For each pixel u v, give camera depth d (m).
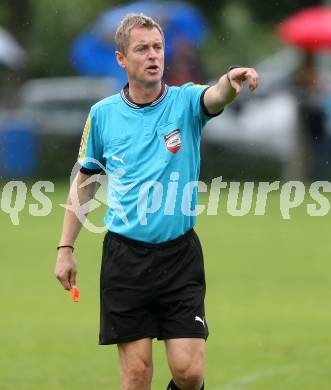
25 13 107.19
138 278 23.89
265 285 47.59
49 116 96.06
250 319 40.97
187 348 23.52
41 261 53.78
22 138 86.69
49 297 45.31
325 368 33.53
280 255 55.31
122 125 24.22
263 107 93.25
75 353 35.88
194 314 23.67
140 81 23.97
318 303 43.88
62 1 128.00
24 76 104.81
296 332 38.78
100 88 104.31
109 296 24.14
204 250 56.81
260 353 35.66
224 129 86.19
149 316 24.05
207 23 108.38
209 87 24.09
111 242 24.17
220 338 37.88
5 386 31.47
